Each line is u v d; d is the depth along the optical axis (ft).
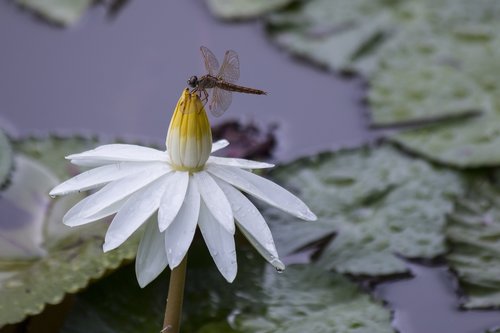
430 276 3.97
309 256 4.01
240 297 3.89
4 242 3.93
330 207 4.14
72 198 4.06
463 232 4.02
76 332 3.80
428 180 4.21
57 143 4.23
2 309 3.76
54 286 3.82
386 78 4.52
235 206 3.52
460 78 4.49
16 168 4.13
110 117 4.45
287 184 4.20
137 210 3.49
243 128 4.41
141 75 4.59
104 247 3.46
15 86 4.55
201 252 3.99
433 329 3.86
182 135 3.51
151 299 3.87
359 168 4.25
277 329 3.82
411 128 4.36
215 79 3.62
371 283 3.96
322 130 4.42
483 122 4.35
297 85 4.57
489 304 3.88
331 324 3.82
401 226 4.09
